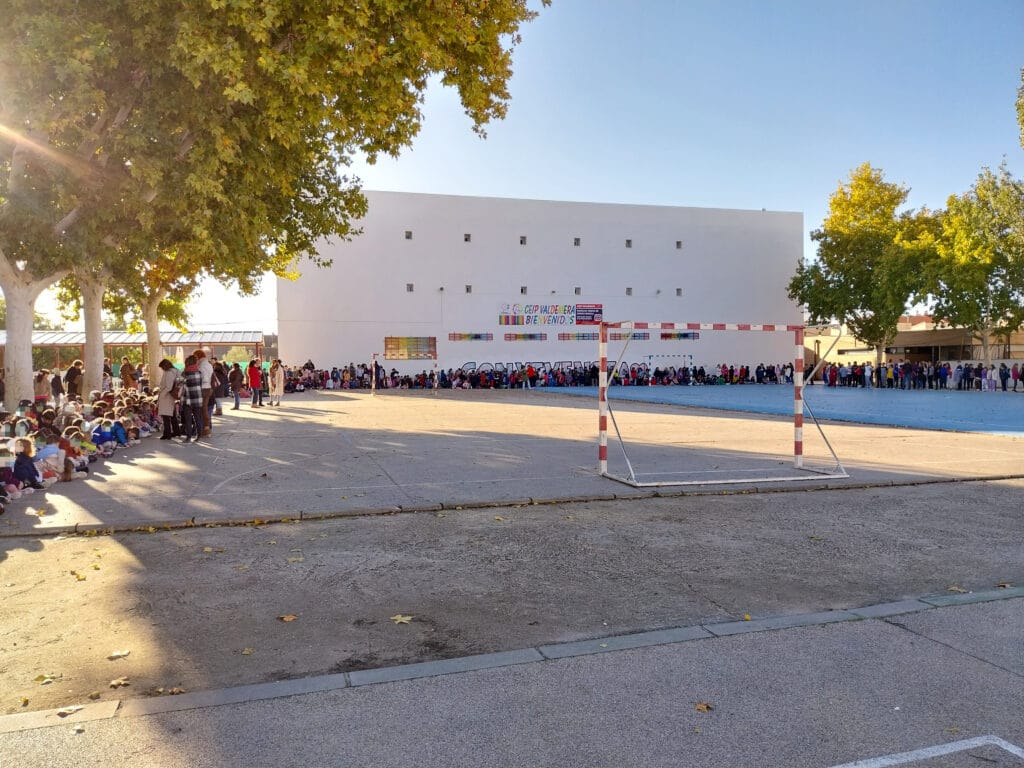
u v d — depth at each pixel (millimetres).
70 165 11672
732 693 3420
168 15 10281
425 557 5883
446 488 8734
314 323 39531
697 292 46562
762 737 2998
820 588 5117
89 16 10188
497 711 3244
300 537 6535
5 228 12156
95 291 18078
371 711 3252
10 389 13008
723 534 6680
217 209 12523
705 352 46812
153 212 12047
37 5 9773
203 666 3793
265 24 9578
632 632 4262
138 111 11781
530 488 8734
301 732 3061
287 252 21297
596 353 44469
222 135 11195
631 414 21812
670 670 3691
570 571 5516
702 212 46656
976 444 13609
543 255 43469
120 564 5688
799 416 10375
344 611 4641
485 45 12562
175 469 10281
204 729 3090
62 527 6672
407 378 40188
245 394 32000
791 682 3541
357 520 7203
